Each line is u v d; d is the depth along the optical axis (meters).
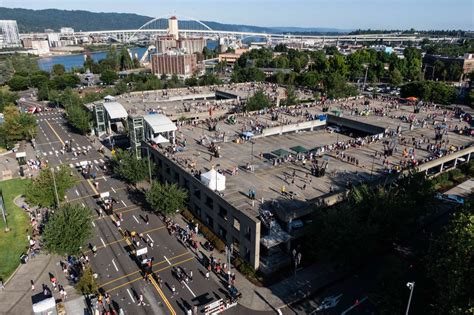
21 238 63.88
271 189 65.06
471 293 36.31
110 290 50.84
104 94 167.12
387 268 49.50
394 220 53.03
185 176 70.56
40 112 163.00
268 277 53.25
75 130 133.50
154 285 52.00
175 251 60.00
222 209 61.47
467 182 83.31
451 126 102.88
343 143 88.50
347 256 51.03
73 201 77.44
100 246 61.38
